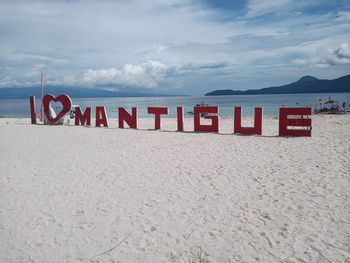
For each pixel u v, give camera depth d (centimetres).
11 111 5641
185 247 396
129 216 486
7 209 522
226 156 862
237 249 388
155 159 849
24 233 441
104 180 668
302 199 533
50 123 1806
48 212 507
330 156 827
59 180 676
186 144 1060
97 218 481
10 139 1277
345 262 354
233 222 457
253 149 948
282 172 691
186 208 509
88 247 402
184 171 721
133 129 1508
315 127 1484
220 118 2208
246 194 564
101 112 1625
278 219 462
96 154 938
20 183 660
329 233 418
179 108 1405
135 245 404
